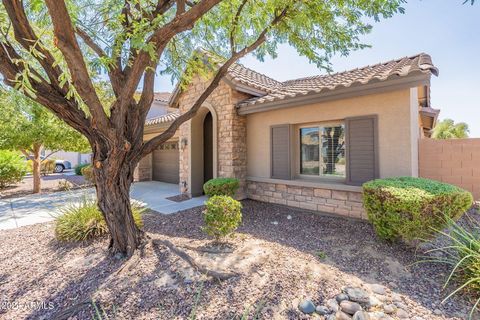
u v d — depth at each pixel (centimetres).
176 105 1180
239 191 941
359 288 346
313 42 568
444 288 348
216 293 328
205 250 455
